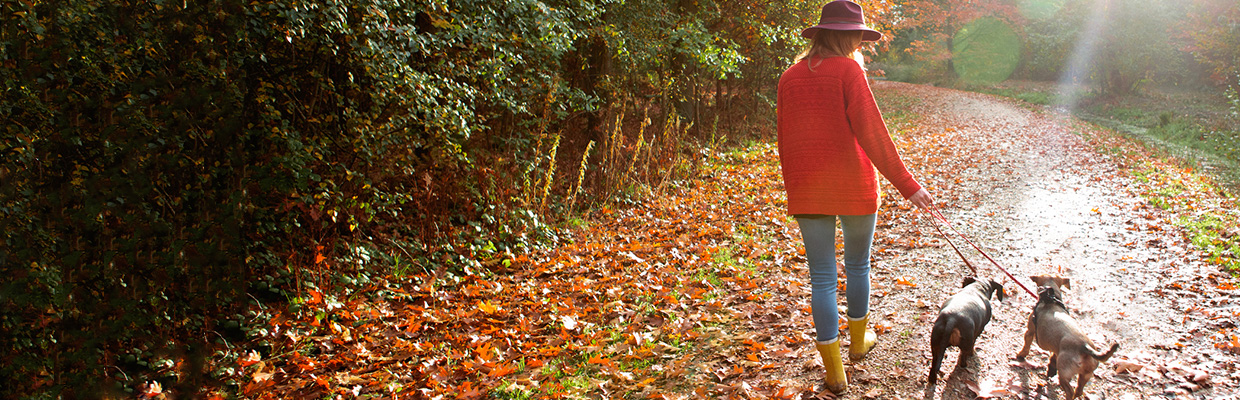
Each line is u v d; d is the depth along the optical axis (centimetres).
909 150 1404
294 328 423
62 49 333
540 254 618
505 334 411
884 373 302
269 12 397
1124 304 404
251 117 452
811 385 295
